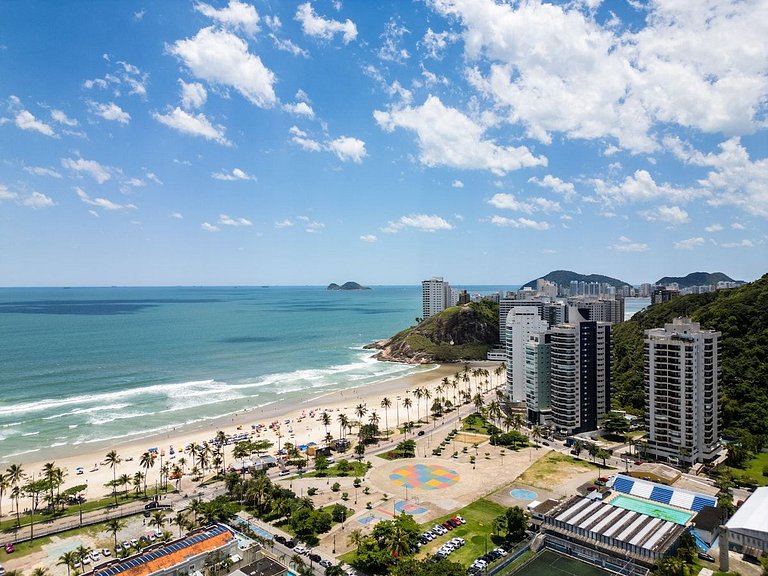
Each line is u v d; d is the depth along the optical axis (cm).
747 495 12950
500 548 10575
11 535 11600
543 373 19900
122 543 11125
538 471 15088
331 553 10669
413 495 13475
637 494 12875
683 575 9000
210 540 10206
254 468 15512
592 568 9944
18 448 17850
